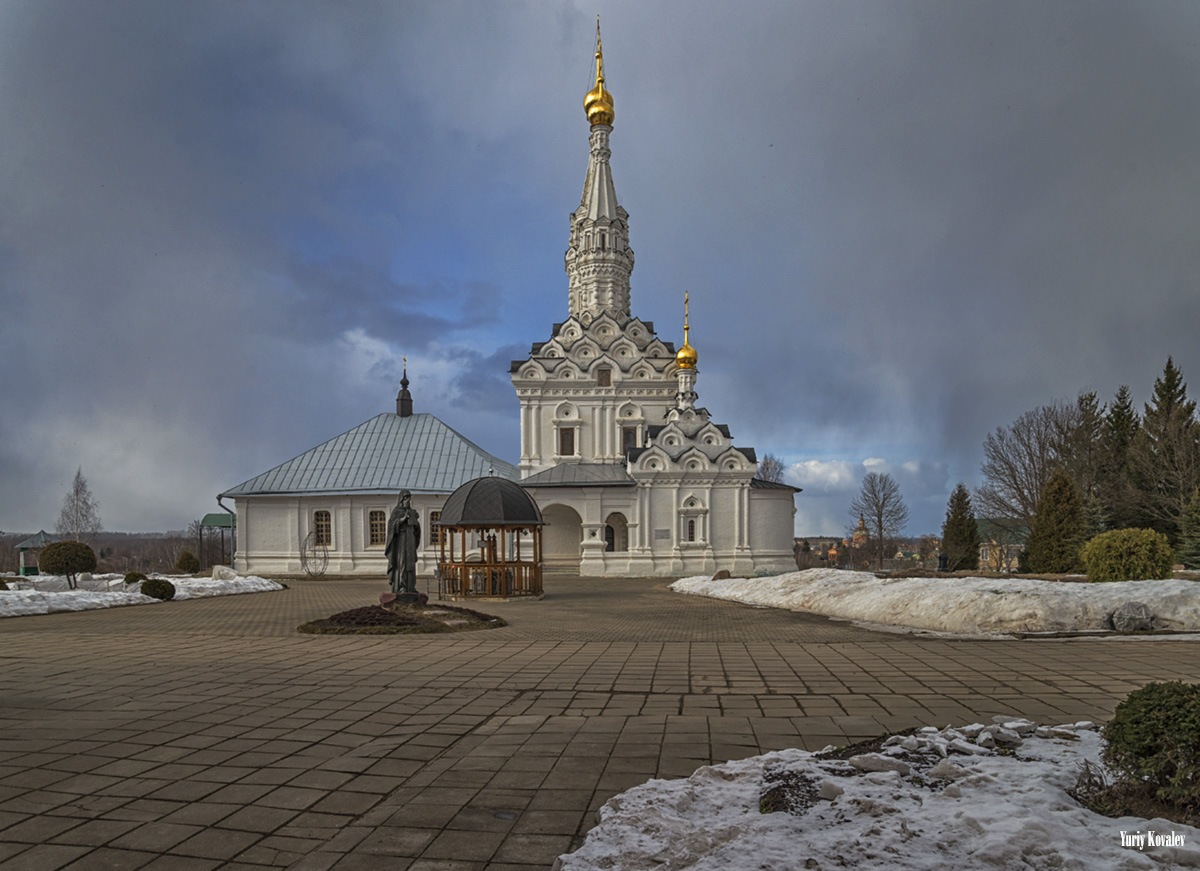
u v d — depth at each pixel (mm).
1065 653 13812
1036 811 4910
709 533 48594
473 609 23891
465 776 7066
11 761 7680
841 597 22953
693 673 12305
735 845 4684
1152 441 51125
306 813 6184
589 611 24391
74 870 5113
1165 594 17328
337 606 27484
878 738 7938
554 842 5500
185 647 15906
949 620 18156
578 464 52000
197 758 7770
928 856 4426
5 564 91188
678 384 54250
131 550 140875
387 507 50844
